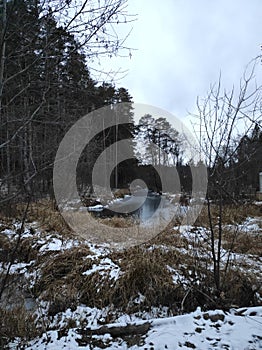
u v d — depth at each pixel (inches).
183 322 87.5
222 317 90.2
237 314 93.3
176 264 147.3
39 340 87.8
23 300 113.8
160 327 85.5
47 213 220.8
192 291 114.5
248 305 111.9
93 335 84.0
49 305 124.8
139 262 143.7
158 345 75.7
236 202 147.2
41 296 131.5
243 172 123.9
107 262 158.9
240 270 135.7
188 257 150.2
